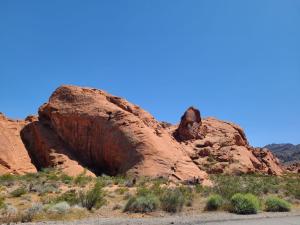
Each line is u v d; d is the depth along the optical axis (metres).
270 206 22.80
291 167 94.69
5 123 53.00
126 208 20.25
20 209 20.22
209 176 50.09
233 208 20.89
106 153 47.38
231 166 60.09
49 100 54.31
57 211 18.41
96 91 54.25
